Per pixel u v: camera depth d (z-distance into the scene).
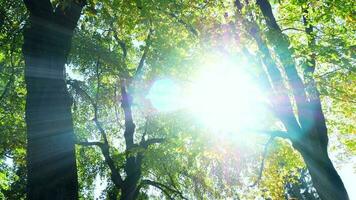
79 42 20.17
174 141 20.20
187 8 14.54
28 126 7.58
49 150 7.41
